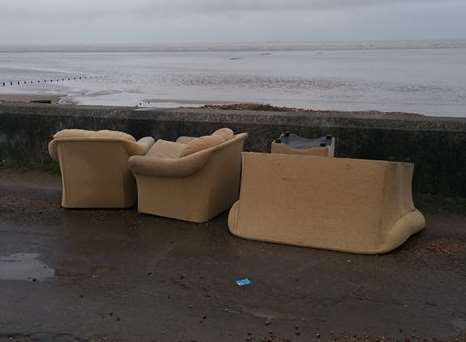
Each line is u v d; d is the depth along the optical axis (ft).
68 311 13.38
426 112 76.43
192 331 12.40
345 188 16.87
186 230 18.76
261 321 12.80
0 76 179.52
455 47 604.90
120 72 200.34
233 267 15.72
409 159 21.84
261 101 90.79
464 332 12.22
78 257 16.63
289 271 15.42
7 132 27.96
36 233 18.72
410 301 13.60
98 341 12.07
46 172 26.91
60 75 184.24
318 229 17.07
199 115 25.05
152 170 19.29
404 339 11.97
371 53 416.87
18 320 13.00
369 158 22.41
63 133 20.49
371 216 16.60
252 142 24.04
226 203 20.43
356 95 102.27
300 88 118.11
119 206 21.06
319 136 23.00
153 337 12.18
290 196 17.51
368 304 13.50
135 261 16.25
